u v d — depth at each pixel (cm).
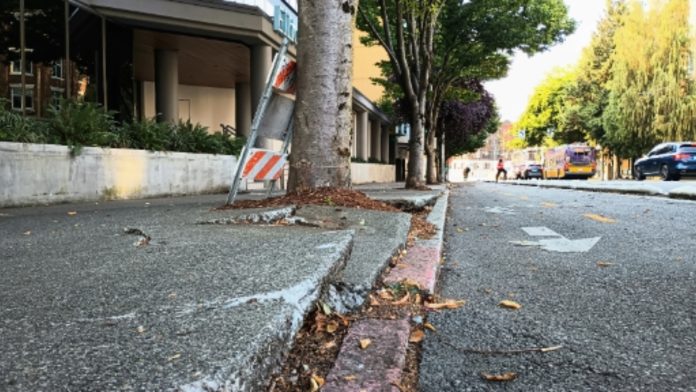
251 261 289
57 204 853
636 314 296
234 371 151
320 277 252
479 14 1716
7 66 1187
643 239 550
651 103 4409
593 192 1465
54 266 304
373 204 615
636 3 4625
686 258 446
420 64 1559
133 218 569
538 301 324
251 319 191
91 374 146
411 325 270
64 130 919
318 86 628
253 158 657
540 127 7669
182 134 1277
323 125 630
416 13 1459
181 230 443
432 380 211
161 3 1470
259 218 502
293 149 644
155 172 1105
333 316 263
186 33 1589
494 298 331
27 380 142
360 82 4322
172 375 144
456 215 844
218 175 1334
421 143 1535
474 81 2958
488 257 472
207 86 2427
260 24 1584
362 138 3294
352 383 192
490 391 202
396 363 211
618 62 4706
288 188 648
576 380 211
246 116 2253
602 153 6194
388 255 364
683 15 4369
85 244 392
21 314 204
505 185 2530
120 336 176
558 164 5069
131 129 1135
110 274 274
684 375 215
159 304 213
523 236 596
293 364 210
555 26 1828
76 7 1370
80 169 907
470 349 244
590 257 463
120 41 1554
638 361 230
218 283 243
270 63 1695
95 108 1073
